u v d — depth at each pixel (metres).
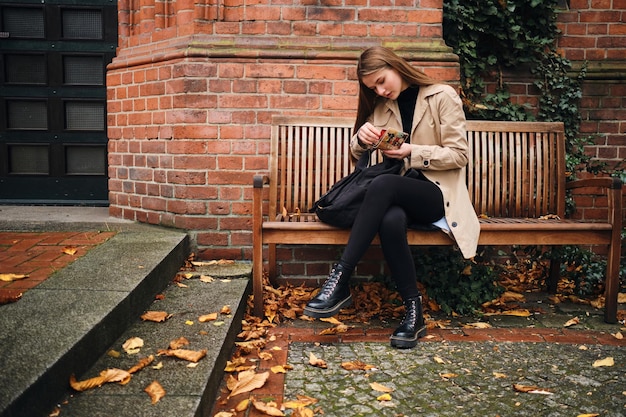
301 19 3.69
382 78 2.83
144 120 3.91
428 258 3.57
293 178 3.61
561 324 3.19
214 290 3.11
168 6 3.93
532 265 4.07
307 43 3.68
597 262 3.82
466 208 2.94
